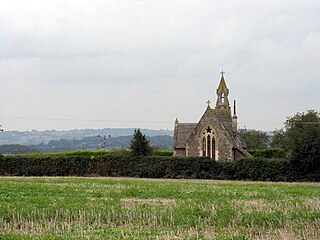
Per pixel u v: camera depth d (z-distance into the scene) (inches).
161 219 1104.2
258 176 3065.9
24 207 1236.5
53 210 1200.8
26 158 3440.0
